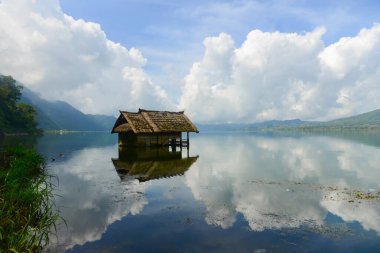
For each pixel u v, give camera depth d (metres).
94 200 13.48
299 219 10.79
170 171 21.73
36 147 44.66
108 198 13.82
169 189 15.70
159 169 22.62
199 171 21.78
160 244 8.70
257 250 8.29
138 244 8.70
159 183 17.31
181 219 10.85
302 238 9.09
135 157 30.14
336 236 9.22
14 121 104.38
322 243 8.73
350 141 62.88
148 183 17.28
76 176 19.61
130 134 39.38
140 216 11.20
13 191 10.60
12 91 106.56
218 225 10.21
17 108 108.56
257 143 60.16
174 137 41.31
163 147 40.00
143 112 39.22
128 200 13.46
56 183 17.25
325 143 56.91
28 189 11.12
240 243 8.75
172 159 28.75
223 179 18.61
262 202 13.07
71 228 9.95
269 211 11.74
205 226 10.12
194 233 9.51
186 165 24.77
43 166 22.48
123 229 9.86
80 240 8.97
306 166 24.56
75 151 38.22
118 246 8.55
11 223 8.36
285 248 8.41
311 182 17.61
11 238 7.50
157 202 13.12
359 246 8.53
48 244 8.66
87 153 35.25
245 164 25.81
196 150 41.09
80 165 24.72
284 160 28.91
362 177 19.22
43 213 11.16
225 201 13.26
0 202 9.88
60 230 9.77
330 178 18.92
